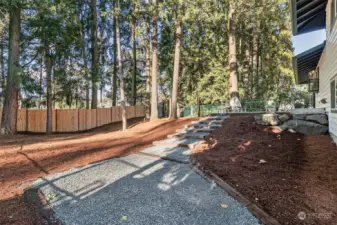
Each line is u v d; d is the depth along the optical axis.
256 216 2.50
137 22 13.32
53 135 10.82
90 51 16.05
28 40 10.35
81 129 14.41
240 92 15.36
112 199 3.13
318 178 3.36
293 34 7.56
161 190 3.38
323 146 5.00
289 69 18.36
